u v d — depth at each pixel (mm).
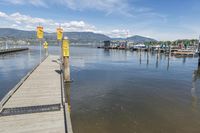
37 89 9469
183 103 10305
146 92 12398
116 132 6852
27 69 20875
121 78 17109
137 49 81312
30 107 6891
